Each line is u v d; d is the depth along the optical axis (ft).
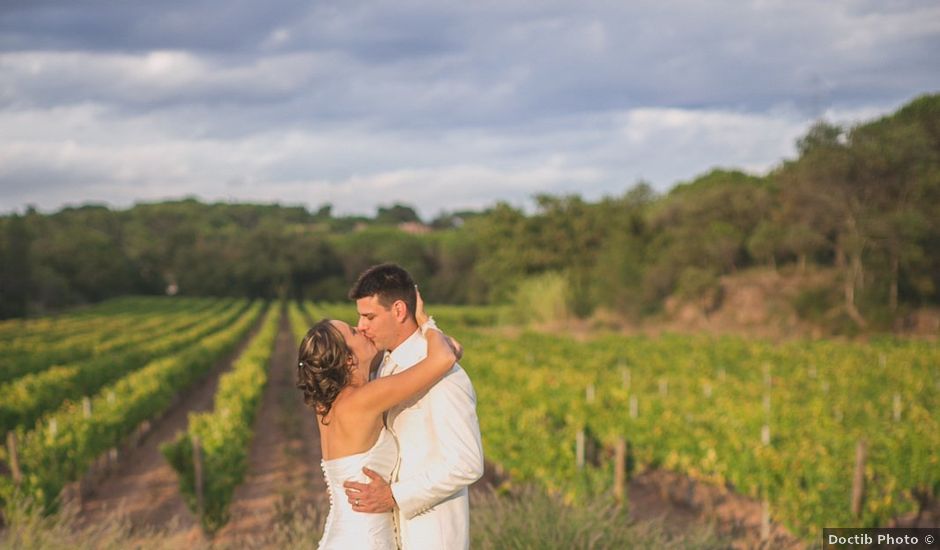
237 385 54.03
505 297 164.35
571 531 14.08
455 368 7.93
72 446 35.60
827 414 42.04
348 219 536.01
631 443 37.35
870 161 104.42
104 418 41.19
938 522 29.76
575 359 80.23
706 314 123.54
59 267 262.67
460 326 148.05
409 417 7.78
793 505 27.68
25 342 108.99
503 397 47.47
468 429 7.61
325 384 7.61
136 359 83.20
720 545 15.74
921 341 93.71
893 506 27.40
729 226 136.77
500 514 14.94
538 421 40.73
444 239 277.44
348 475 7.69
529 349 92.02
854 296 107.65
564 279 142.92
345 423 7.63
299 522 15.64
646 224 146.82
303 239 293.84
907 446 30.99
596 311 135.13
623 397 45.37
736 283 127.13
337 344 7.66
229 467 32.81
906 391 53.26
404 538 7.88
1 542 15.48
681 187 206.18
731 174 196.75
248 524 31.55
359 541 7.61
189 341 113.50
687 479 34.68
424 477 7.49
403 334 7.98
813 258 129.80
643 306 131.85
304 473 40.75
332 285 281.54
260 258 284.00
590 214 157.28
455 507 7.98
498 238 164.25
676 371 72.43
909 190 110.73
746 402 44.45
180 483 30.63
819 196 109.91
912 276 108.06
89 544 14.83
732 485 35.70
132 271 310.45
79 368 66.03
